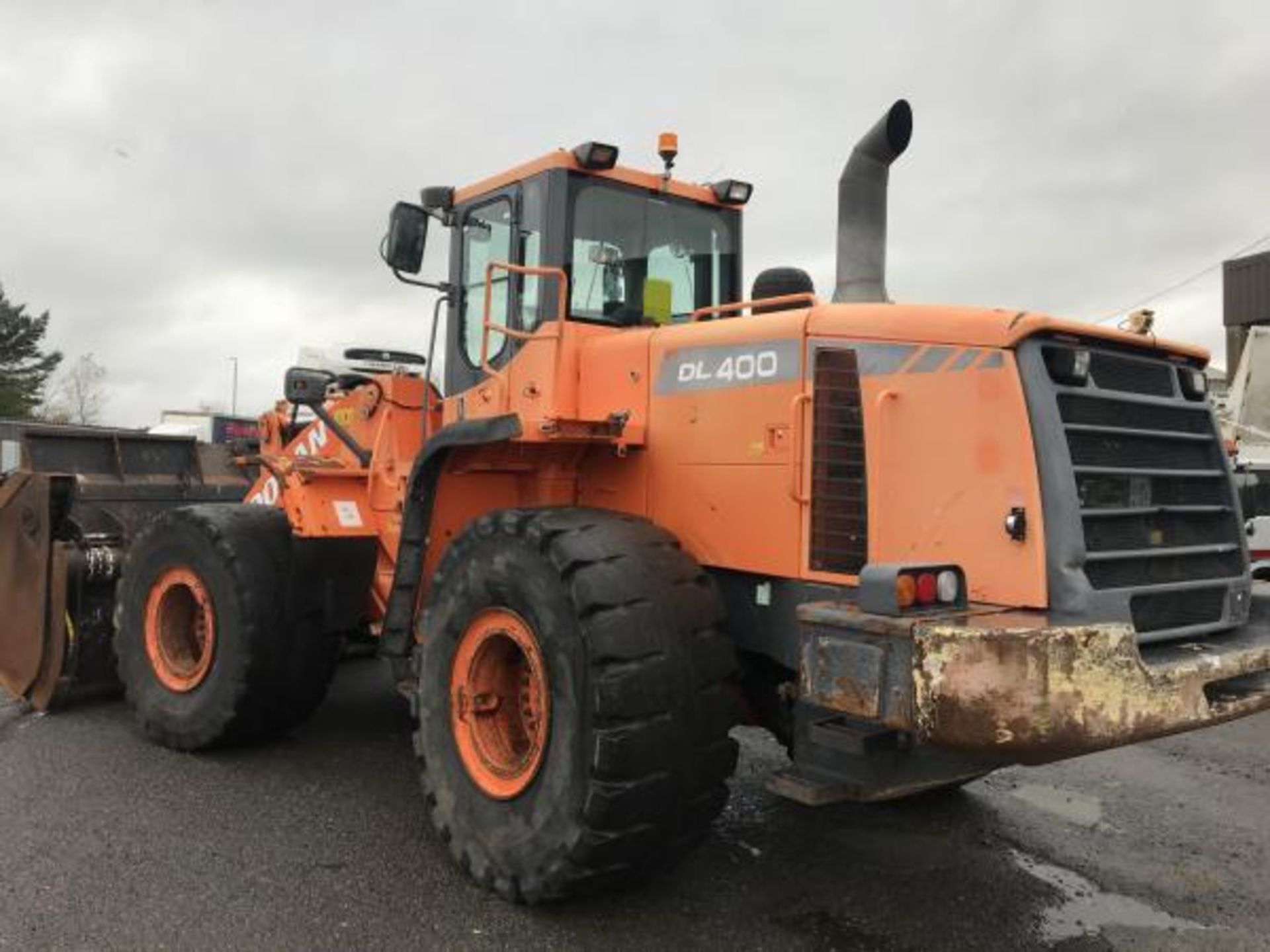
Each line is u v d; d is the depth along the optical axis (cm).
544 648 348
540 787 347
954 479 322
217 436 2428
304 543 507
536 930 342
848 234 396
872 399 342
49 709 602
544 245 453
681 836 334
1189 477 358
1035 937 353
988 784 519
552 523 355
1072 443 317
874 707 286
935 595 294
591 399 434
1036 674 267
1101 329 330
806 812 470
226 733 511
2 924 331
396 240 491
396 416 531
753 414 373
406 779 490
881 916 365
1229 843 445
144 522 657
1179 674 298
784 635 362
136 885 364
